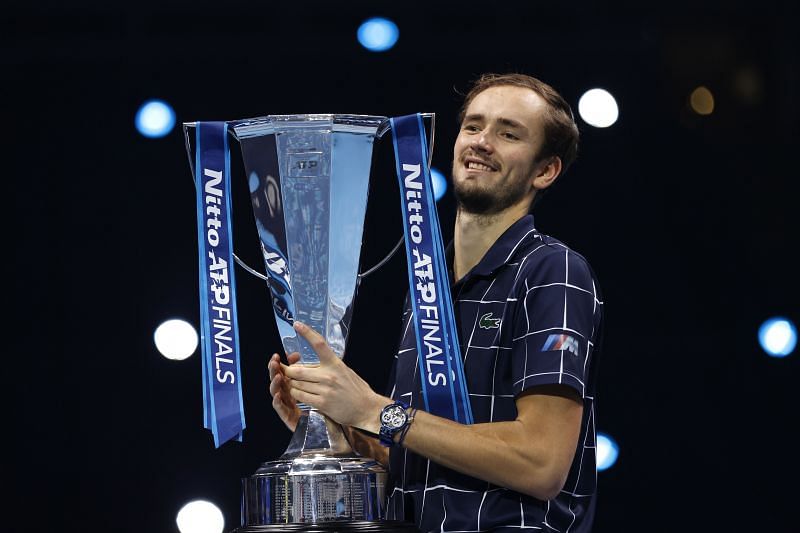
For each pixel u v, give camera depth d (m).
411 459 8.51
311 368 7.81
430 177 8.37
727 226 18.23
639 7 18.22
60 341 17.62
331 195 8.16
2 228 17.78
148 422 17.41
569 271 8.23
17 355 17.55
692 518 17.66
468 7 18.06
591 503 8.64
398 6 18.08
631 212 18.25
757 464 17.77
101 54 17.88
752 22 18.42
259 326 17.23
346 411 7.75
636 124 18.25
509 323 8.28
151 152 17.89
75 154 17.89
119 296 17.69
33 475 17.25
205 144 8.33
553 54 18.11
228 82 17.89
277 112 17.83
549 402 7.89
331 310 8.15
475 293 8.51
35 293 17.70
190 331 14.91
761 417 17.89
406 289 17.50
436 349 8.14
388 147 17.61
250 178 8.30
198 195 8.24
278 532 7.57
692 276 18.20
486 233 8.74
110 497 17.19
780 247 18.20
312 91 17.88
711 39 18.34
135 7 17.94
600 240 18.22
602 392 18.05
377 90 17.91
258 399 17.12
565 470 7.86
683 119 18.34
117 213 17.84
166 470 17.25
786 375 17.94
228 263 8.21
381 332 17.45
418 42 17.97
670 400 18.02
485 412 8.22
